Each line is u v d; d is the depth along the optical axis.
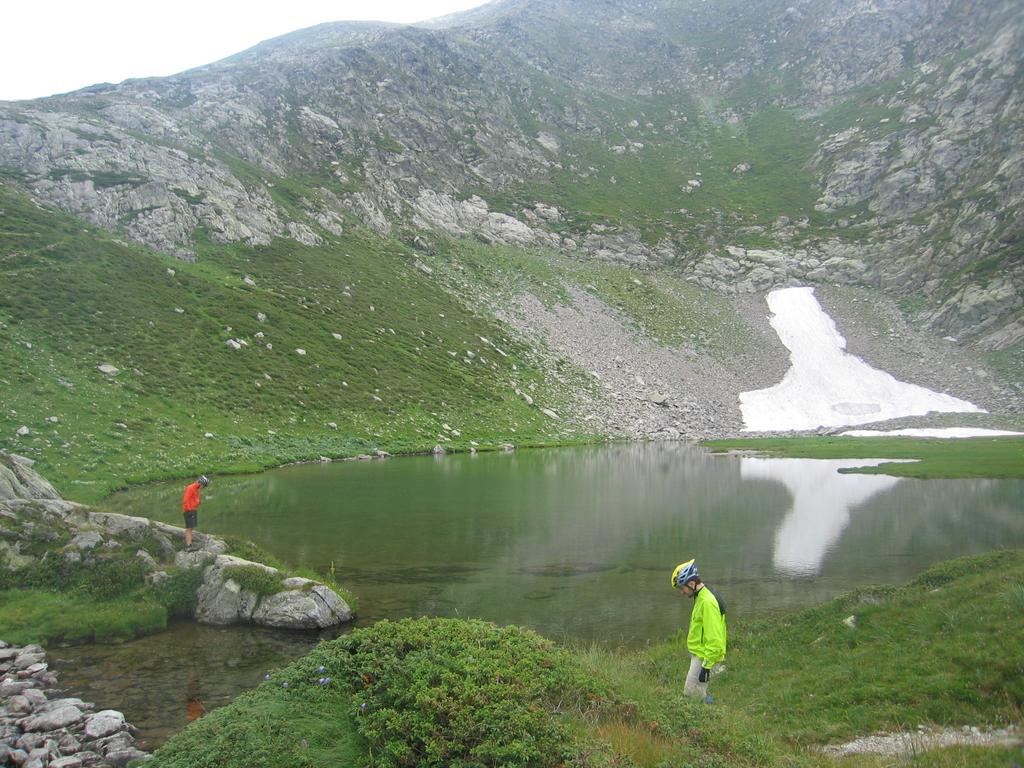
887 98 190.62
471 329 93.50
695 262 145.25
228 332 63.19
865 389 102.88
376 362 72.31
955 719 9.75
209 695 12.93
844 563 23.89
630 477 48.34
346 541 26.36
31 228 63.66
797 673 12.89
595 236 151.12
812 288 135.50
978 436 81.62
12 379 42.06
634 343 108.38
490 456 59.84
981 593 13.75
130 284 62.47
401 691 9.23
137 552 19.22
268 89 143.88
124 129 95.50
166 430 45.44
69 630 16.22
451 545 26.22
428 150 160.12
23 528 19.25
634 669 12.95
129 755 10.41
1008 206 125.81
